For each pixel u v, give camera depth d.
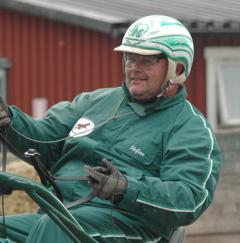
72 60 39.69
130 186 9.00
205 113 39.47
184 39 9.93
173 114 9.95
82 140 9.95
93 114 10.29
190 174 9.44
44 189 8.73
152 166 9.75
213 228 19.81
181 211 9.23
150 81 9.90
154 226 9.64
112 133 9.99
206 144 9.65
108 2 38.88
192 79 39.31
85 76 39.56
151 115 9.98
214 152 9.75
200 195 9.37
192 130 9.77
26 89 39.88
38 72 39.84
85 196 9.56
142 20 9.92
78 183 9.72
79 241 8.91
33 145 10.38
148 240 9.66
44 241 9.17
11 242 9.39
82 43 39.53
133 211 9.22
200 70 39.28
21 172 17.22
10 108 10.29
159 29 9.82
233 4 38.72
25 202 16.98
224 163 20.11
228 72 39.50
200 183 9.43
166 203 9.16
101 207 9.55
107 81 39.50
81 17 38.19
